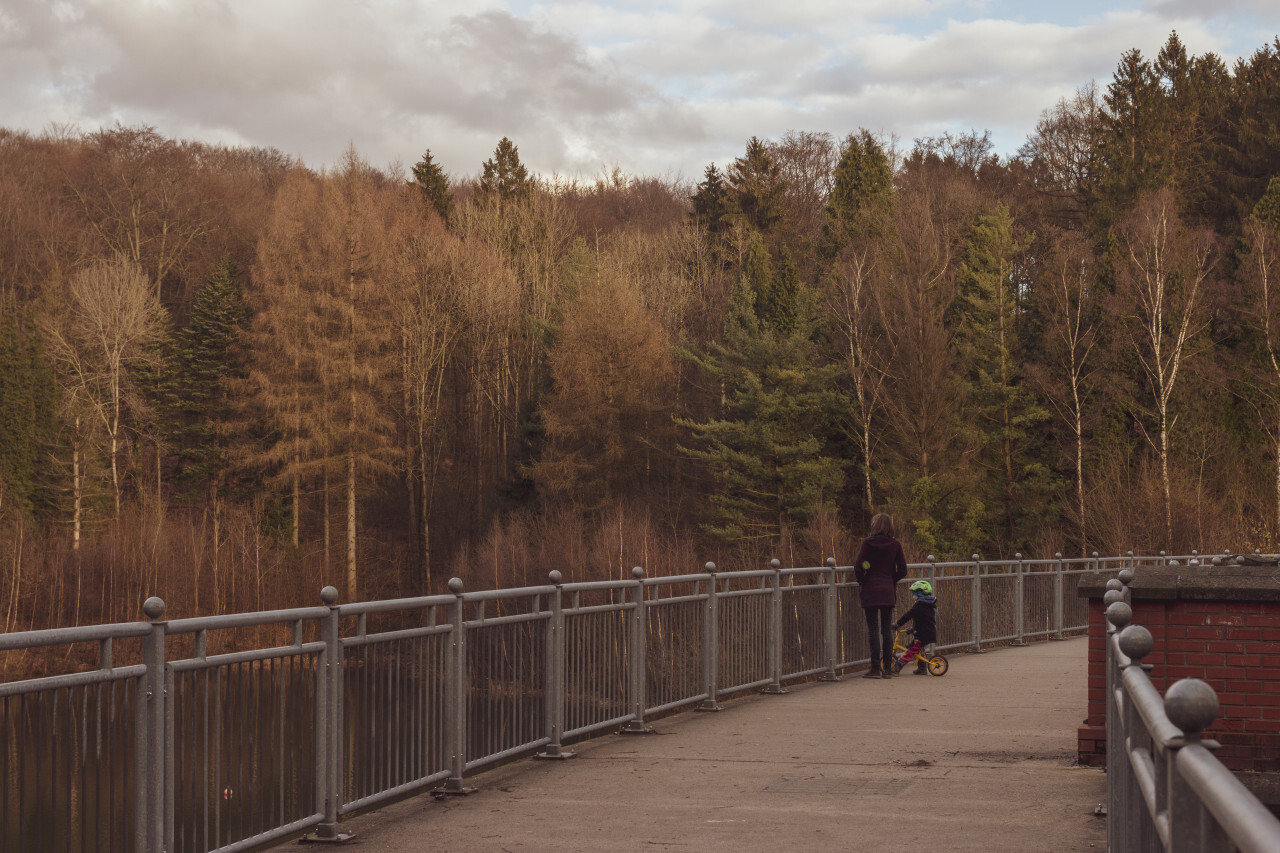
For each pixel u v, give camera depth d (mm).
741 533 47844
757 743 9539
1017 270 61938
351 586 53250
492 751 8008
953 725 10445
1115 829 4824
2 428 53062
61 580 46562
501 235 67125
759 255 59656
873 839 6266
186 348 61625
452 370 64438
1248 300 53875
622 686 9953
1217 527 42625
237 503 56938
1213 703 1980
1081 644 19641
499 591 8141
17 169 61875
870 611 14602
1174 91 68500
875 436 52125
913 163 73938
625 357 54031
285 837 5934
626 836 6395
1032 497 51750
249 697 5730
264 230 60281
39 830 4391
